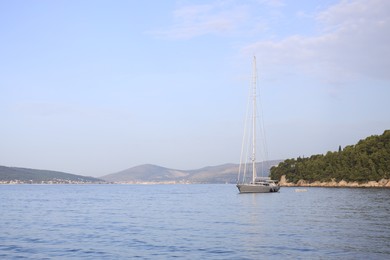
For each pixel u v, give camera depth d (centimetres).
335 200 11200
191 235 4775
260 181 15925
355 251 3691
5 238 4728
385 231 4894
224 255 3591
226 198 13850
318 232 4866
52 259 3538
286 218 6544
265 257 3491
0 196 17600
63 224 6150
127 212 8388
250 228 5334
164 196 17375
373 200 10881
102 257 3600
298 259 3397
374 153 19875
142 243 4269
